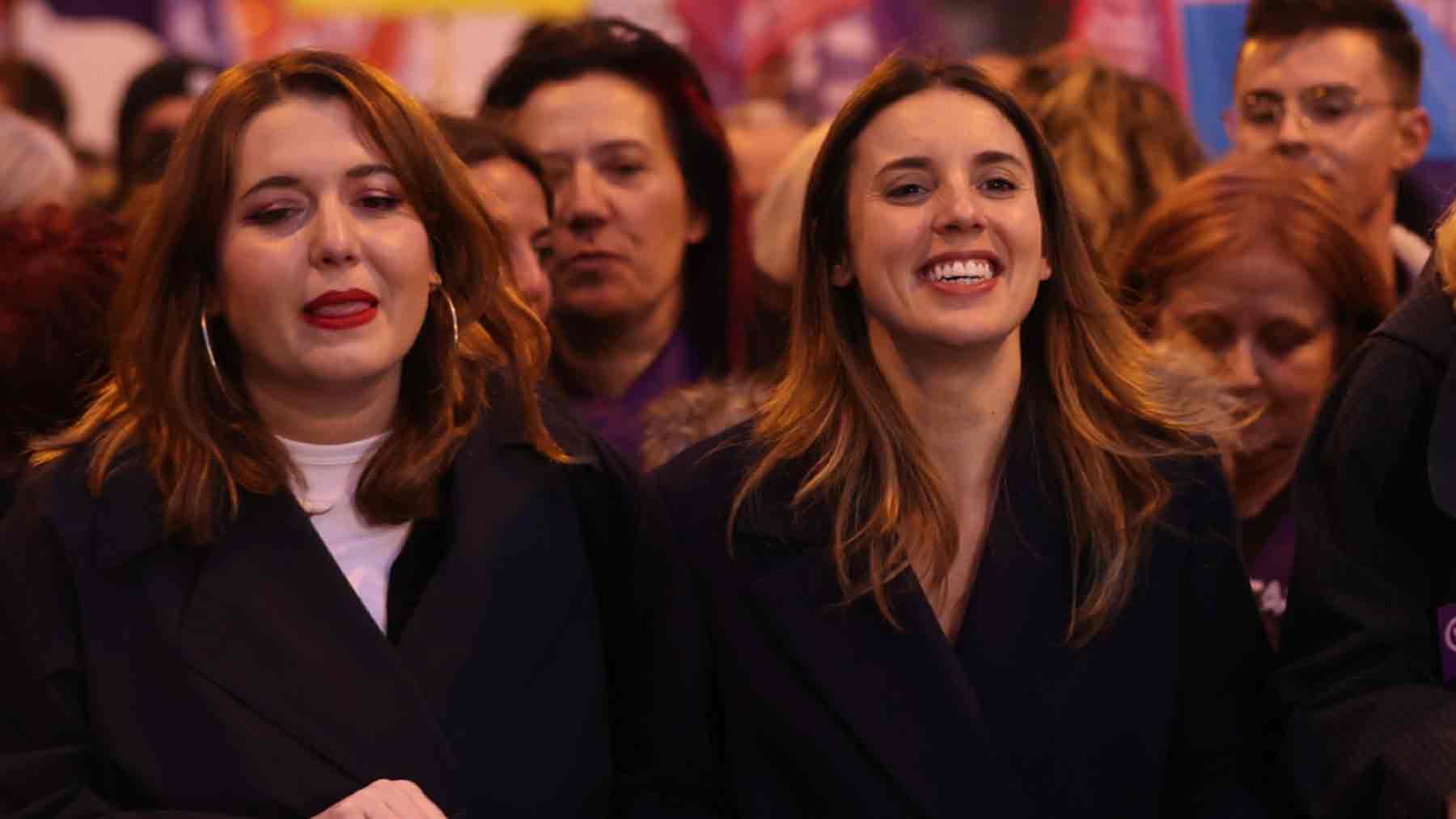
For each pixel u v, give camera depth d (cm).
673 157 438
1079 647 303
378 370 290
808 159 442
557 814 297
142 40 734
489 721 293
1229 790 306
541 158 418
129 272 296
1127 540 304
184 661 282
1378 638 297
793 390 321
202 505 287
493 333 315
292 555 291
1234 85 503
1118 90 477
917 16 685
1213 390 336
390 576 299
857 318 320
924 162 303
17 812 275
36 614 282
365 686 286
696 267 448
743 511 313
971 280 301
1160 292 396
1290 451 391
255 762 279
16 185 469
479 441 309
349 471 302
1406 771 283
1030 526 309
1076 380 318
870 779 299
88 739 281
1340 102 461
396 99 295
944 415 313
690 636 313
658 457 359
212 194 287
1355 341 392
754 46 696
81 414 338
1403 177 484
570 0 656
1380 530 303
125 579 285
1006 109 311
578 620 308
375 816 267
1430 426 296
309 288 285
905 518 309
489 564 297
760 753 308
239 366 303
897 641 303
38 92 720
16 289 340
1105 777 301
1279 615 378
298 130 286
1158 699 305
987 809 296
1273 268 385
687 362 441
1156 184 465
